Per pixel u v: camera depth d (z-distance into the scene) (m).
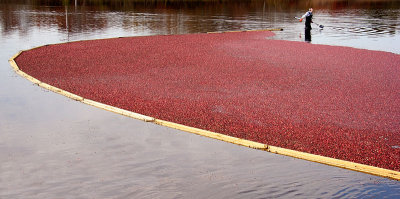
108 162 4.74
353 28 22.05
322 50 14.06
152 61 11.45
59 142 5.36
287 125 6.34
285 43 15.68
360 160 5.14
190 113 6.88
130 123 6.29
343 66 11.22
